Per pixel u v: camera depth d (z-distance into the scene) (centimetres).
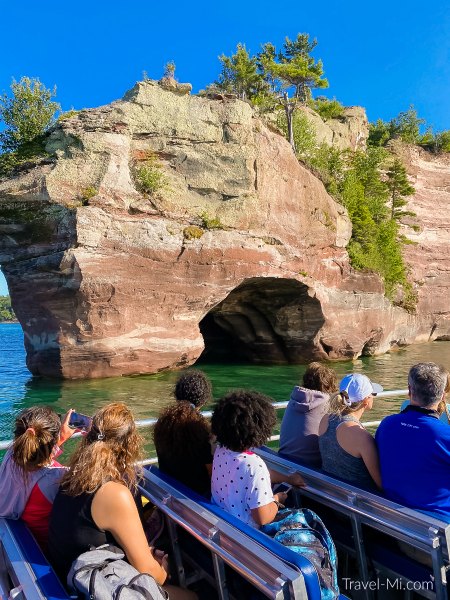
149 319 2038
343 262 2912
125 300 1961
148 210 2055
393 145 4825
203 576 308
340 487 332
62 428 353
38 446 303
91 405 1498
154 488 328
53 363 1961
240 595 265
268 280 2442
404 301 3750
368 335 3006
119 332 1966
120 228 1956
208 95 2362
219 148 2289
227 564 265
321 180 3022
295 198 2555
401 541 308
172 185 2183
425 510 315
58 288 1891
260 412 319
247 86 4500
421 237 4591
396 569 309
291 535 283
